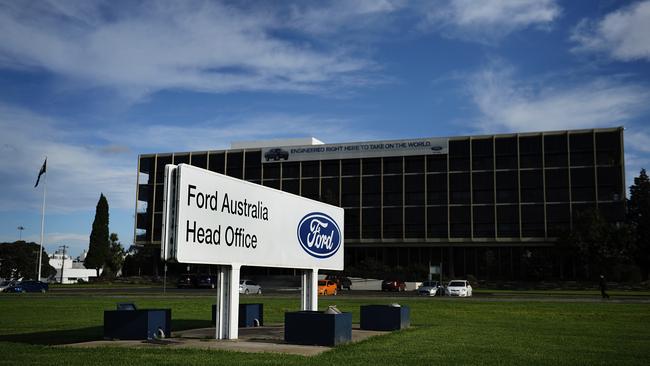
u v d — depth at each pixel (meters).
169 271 94.94
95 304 31.70
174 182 14.27
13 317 23.77
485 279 79.06
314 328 14.10
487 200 79.31
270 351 12.88
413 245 82.94
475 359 11.91
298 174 88.69
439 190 81.56
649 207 83.12
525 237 77.12
